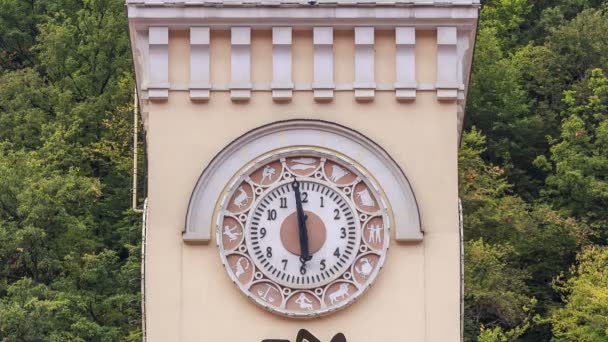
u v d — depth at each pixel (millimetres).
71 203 59250
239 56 29672
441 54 29703
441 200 29219
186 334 28750
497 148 68688
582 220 63406
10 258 55875
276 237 28953
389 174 29203
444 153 29406
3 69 72812
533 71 71938
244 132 29422
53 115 66750
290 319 28750
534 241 62031
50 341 51281
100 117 65938
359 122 29516
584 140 65812
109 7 69438
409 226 28969
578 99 69875
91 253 57781
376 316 28781
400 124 29516
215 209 29062
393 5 29594
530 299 58156
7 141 61406
